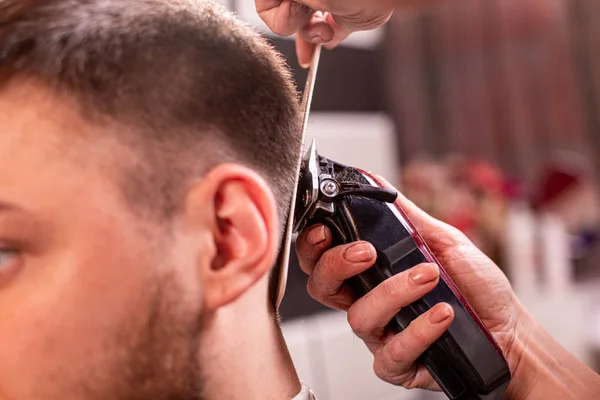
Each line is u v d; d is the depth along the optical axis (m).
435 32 2.51
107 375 0.42
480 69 2.48
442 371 0.60
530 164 2.44
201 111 0.45
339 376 1.55
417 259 0.58
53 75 0.41
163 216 0.42
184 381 0.44
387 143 1.90
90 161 0.41
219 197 0.44
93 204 0.41
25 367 0.41
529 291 1.80
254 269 0.45
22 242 0.40
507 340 0.69
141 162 0.42
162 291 0.42
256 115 0.49
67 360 0.41
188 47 0.46
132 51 0.43
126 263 0.41
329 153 1.68
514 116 2.45
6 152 0.40
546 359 0.69
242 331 0.49
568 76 2.36
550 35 2.38
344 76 1.77
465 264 0.70
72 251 0.40
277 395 0.53
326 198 0.57
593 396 0.67
